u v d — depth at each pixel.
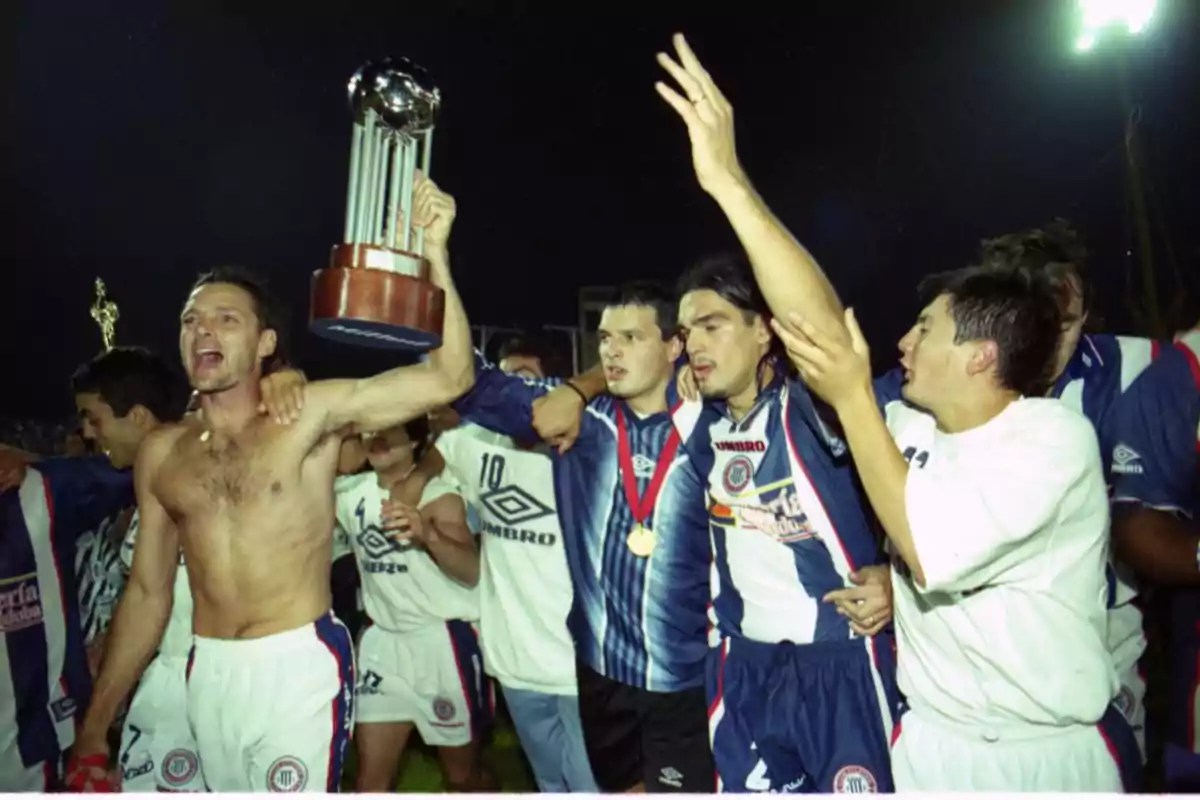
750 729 2.69
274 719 2.65
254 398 2.77
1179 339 2.74
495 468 3.45
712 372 2.60
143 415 3.37
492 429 3.15
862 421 1.95
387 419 2.72
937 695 2.12
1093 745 2.08
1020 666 2.01
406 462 3.72
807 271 1.95
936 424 2.23
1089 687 2.02
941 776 2.12
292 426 2.70
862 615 2.45
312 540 2.73
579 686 3.17
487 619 3.50
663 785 3.03
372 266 2.26
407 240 2.39
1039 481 1.90
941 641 2.10
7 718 3.08
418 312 2.28
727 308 2.59
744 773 2.69
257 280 2.87
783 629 2.64
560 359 4.92
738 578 2.71
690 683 2.98
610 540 3.03
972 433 2.07
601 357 3.03
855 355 1.95
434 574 3.81
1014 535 1.88
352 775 4.64
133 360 3.43
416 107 2.35
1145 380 2.70
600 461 3.05
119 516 3.78
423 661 3.85
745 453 2.66
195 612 2.79
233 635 2.70
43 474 3.17
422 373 2.68
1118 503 2.68
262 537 2.67
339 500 3.86
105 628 3.71
